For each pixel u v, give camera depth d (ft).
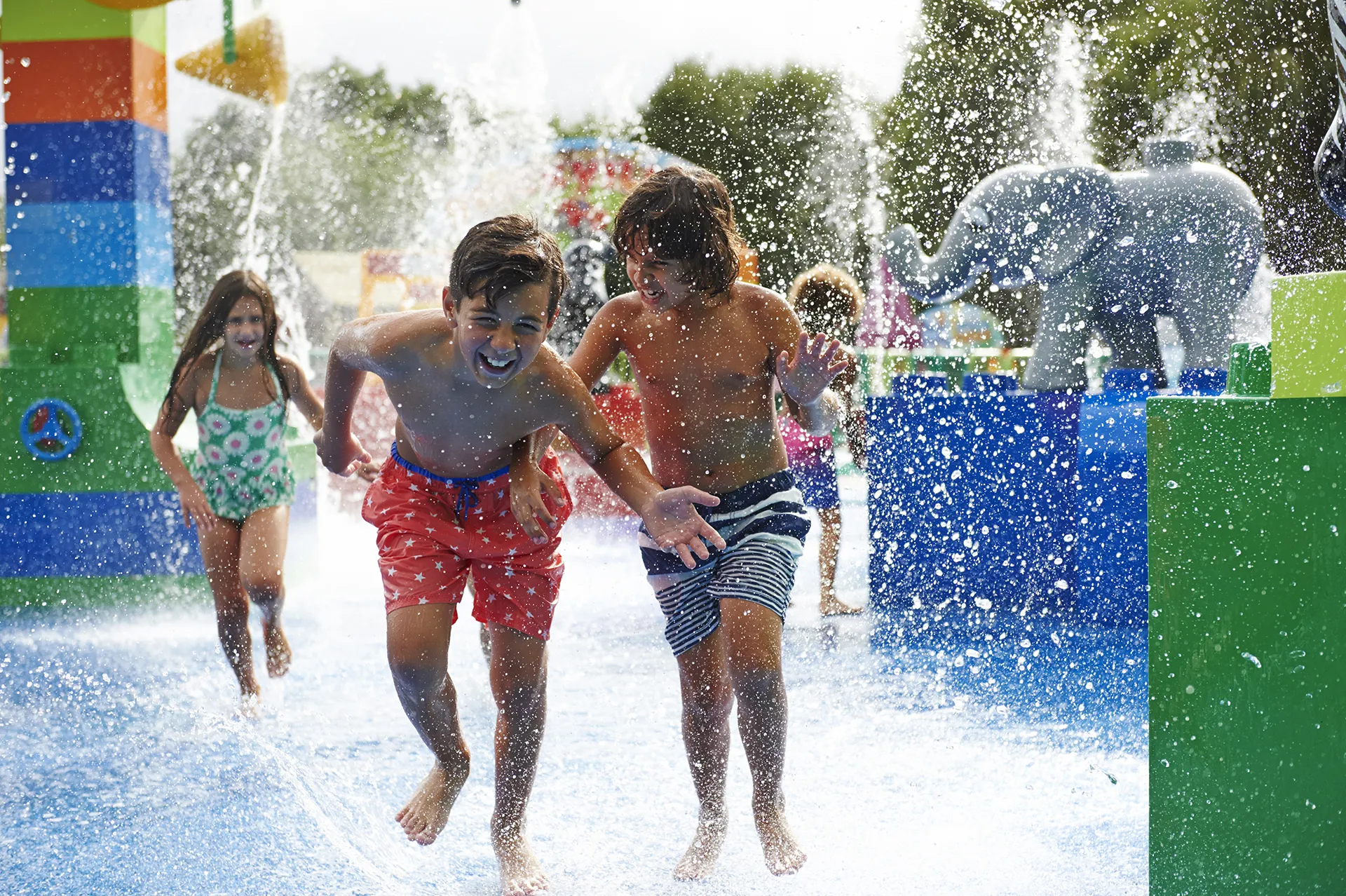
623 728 10.44
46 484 17.11
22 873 7.18
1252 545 5.90
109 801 8.52
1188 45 28.43
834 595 15.92
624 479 7.69
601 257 36.29
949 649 13.51
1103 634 14.43
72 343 18.13
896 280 19.99
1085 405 15.62
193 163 67.51
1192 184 18.71
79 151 18.13
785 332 8.19
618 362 27.91
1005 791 8.54
